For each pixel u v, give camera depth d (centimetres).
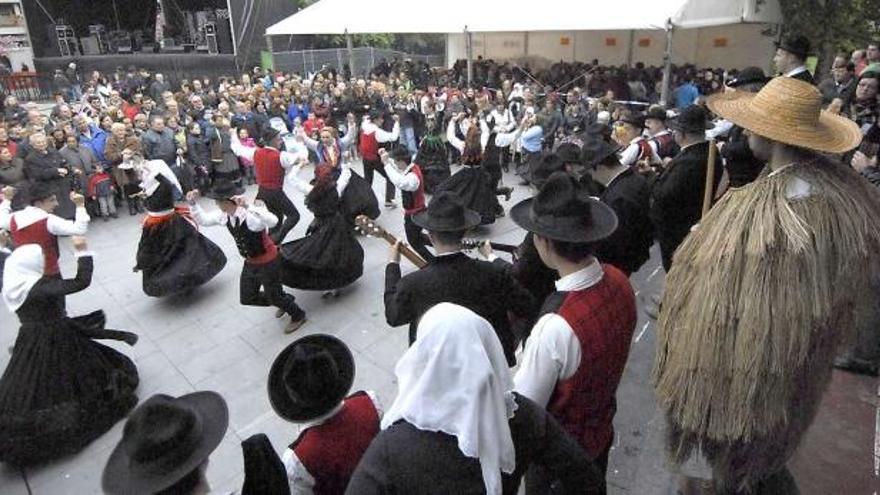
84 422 330
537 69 1620
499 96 1113
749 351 146
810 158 155
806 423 160
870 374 288
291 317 446
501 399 120
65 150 734
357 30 1343
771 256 143
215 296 514
